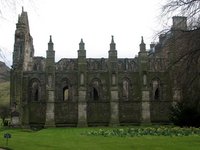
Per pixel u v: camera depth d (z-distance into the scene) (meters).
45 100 88.50
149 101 88.88
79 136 50.62
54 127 85.56
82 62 89.44
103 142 39.84
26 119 86.81
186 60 27.38
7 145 36.75
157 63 93.06
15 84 86.62
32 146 36.53
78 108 87.50
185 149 32.41
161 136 46.72
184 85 30.58
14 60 87.81
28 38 95.06
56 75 90.31
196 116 61.41
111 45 90.56
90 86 90.50
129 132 52.28
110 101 88.31
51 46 89.62
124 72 91.50
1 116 104.25
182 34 27.23
